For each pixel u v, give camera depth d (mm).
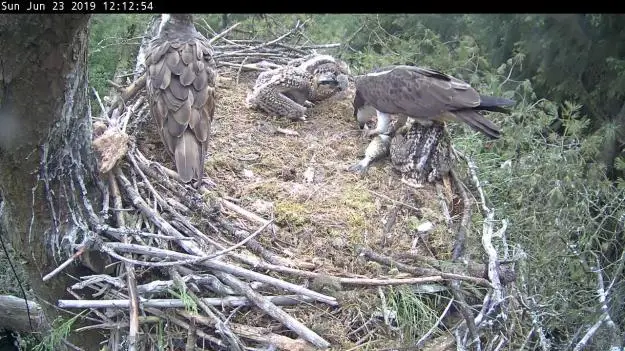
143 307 2545
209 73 2957
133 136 2965
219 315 2545
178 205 2770
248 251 2707
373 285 2643
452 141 3463
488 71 4430
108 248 2553
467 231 2902
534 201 3570
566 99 4664
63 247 2617
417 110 3064
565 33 4543
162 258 2584
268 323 2574
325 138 3234
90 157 2643
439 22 4699
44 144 2516
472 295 2732
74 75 2455
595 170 3975
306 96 3346
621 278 3686
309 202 2924
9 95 2418
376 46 4539
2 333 3672
